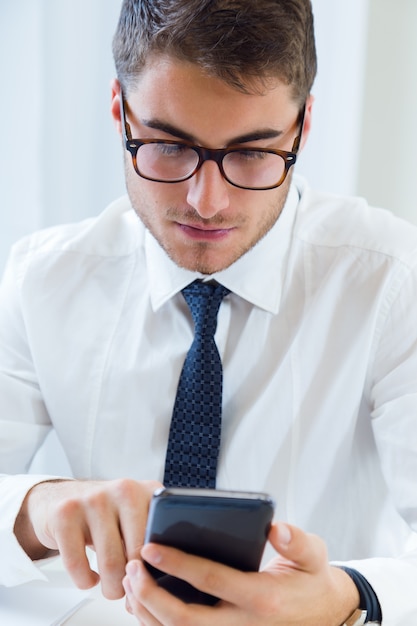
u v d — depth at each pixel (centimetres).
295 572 81
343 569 94
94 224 136
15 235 201
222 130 99
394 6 203
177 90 98
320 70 206
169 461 118
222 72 96
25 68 196
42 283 131
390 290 119
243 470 121
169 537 73
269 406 121
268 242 120
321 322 121
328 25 204
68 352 128
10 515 99
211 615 77
